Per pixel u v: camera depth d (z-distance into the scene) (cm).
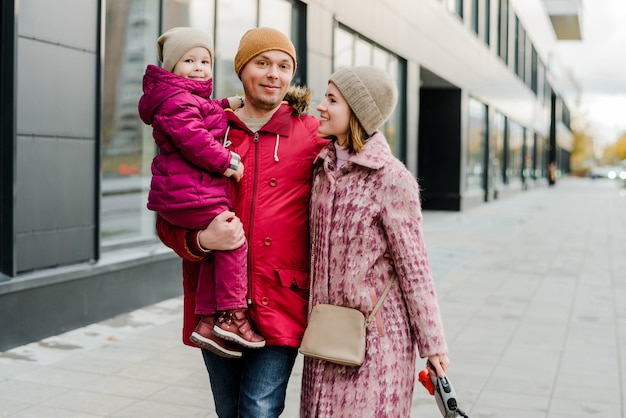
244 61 286
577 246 1468
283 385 295
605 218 2283
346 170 271
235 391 311
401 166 270
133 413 455
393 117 1739
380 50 1602
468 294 912
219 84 908
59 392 490
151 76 279
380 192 267
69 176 637
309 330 268
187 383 517
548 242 1529
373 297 268
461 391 524
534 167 5012
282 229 283
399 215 265
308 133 294
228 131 292
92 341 614
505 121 3406
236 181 282
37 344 597
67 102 630
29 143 591
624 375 571
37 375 523
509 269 1129
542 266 1169
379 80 268
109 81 729
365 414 263
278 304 284
